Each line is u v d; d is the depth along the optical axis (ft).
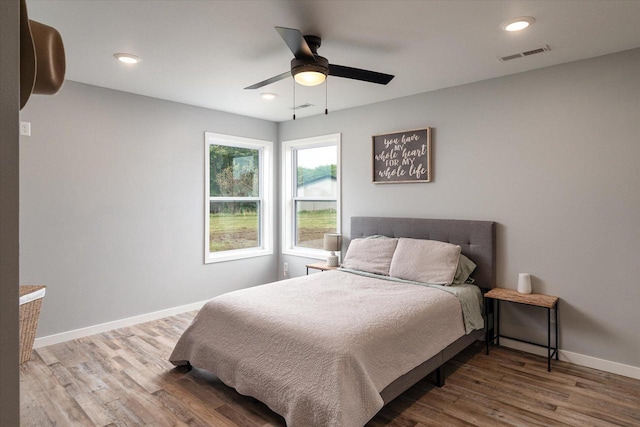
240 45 8.99
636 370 9.34
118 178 12.82
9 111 1.77
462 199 12.23
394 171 13.80
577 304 10.17
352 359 6.78
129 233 13.15
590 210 9.90
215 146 16.10
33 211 11.09
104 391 8.68
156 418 7.64
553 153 10.45
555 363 10.32
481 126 11.76
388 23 7.89
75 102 11.80
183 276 14.73
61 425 7.39
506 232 11.36
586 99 9.90
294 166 18.12
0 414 1.75
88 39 8.63
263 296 9.72
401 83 11.98
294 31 6.80
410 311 8.60
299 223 17.95
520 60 10.00
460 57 9.78
